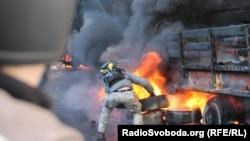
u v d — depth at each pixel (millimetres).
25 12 524
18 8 520
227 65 5145
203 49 5676
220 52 5305
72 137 530
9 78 539
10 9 516
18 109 532
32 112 542
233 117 5152
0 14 514
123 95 5215
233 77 5090
